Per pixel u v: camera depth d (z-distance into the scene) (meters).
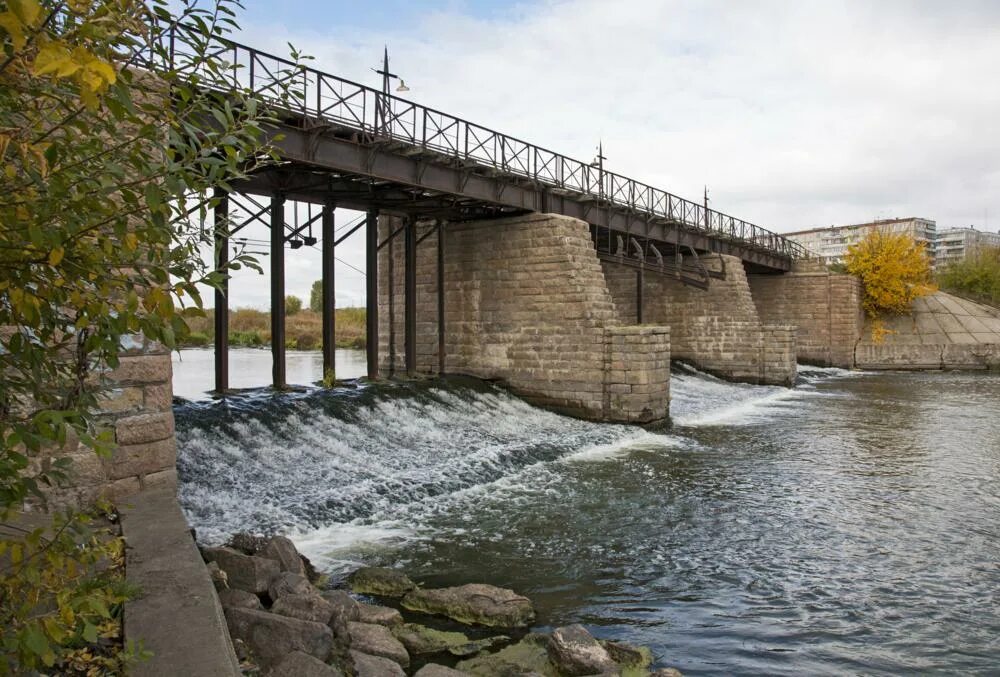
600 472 16.03
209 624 4.48
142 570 5.34
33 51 2.35
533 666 6.83
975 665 7.31
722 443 20.14
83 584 2.83
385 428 17.02
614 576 9.64
